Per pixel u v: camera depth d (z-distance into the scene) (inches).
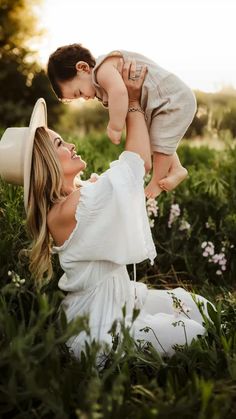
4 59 637.3
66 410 87.9
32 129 109.0
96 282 111.3
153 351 102.3
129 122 111.7
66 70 115.6
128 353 96.3
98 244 107.8
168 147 113.9
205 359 103.7
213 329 111.5
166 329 109.4
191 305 120.9
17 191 152.3
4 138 114.9
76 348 106.2
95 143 289.9
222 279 166.2
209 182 203.9
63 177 113.0
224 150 237.0
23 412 87.0
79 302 112.0
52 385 87.8
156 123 113.3
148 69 111.9
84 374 94.4
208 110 227.6
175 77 111.6
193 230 180.9
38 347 83.8
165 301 121.4
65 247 111.7
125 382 92.0
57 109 631.2
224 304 134.3
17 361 81.7
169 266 168.7
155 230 174.9
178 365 101.7
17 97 627.5
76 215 107.9
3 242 128.7
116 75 109.0
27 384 82.0
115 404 84.7
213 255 167.9
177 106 111.3
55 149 112.9
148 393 87.2
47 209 113.8
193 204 191.5
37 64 637.3
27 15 677.9
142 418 81.4
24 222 138.8
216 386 93.3
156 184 118.7
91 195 107.1
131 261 109.3
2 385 90.0
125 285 113.7
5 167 114.3
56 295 88.0
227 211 189.0
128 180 106.1
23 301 116.7
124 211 105.5
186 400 86.7
